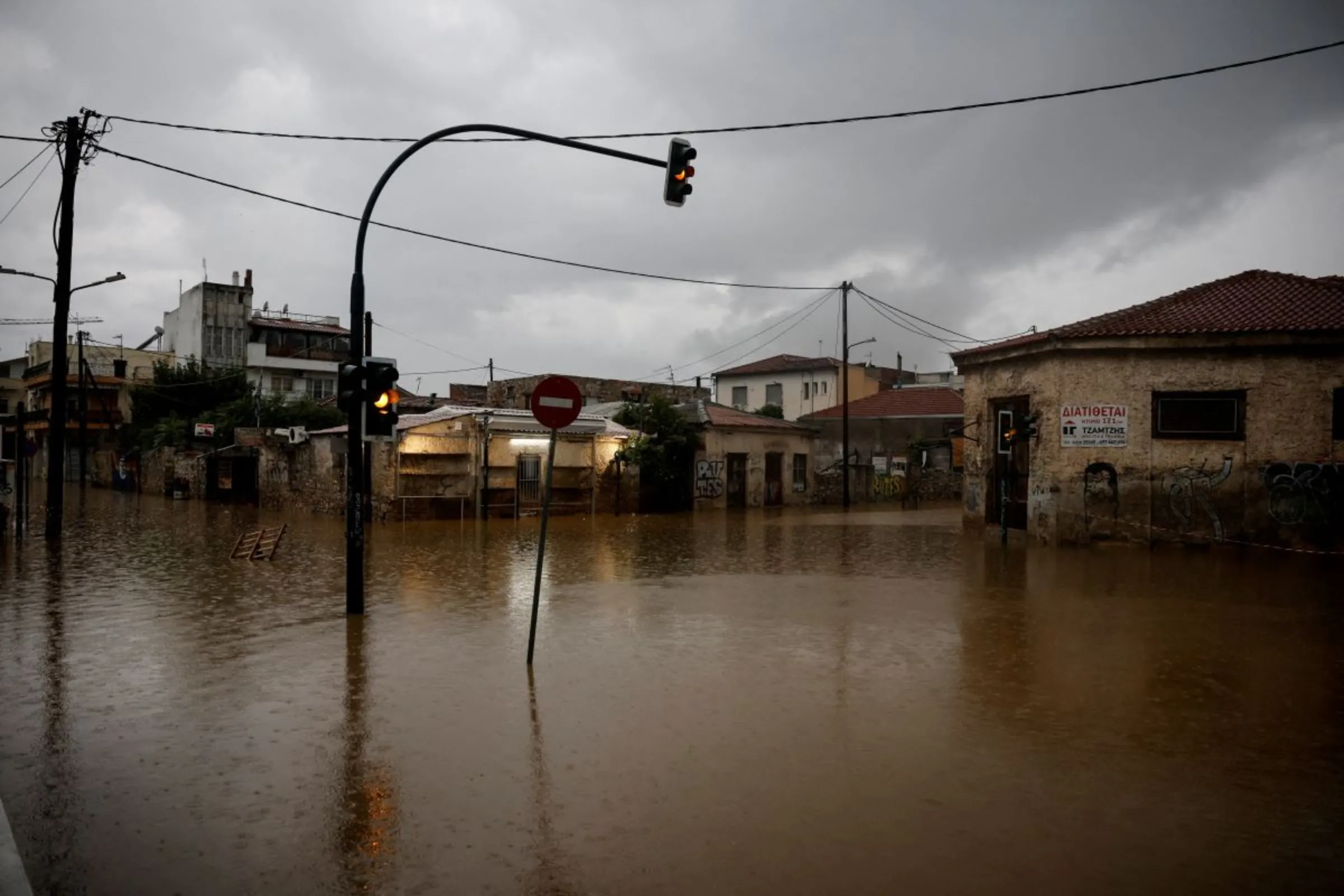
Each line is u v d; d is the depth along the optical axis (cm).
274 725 627
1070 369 1923
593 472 2936
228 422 4112
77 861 417
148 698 697
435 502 2612
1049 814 472
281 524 2453
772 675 776
